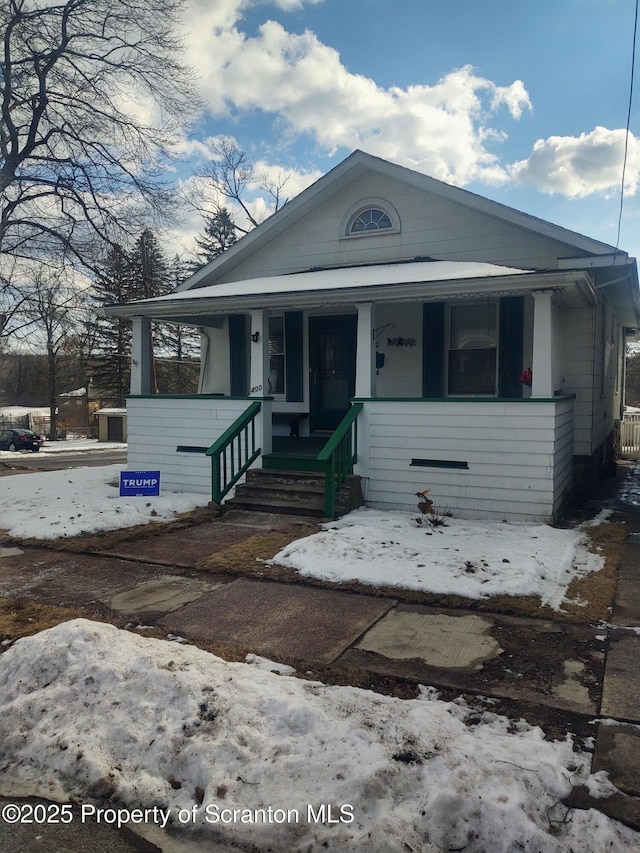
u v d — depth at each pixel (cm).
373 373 868
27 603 514
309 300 871
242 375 1244
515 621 470
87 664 360
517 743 296
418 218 1071
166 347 4312
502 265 984
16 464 2267
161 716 320
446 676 381
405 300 856
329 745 294
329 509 791
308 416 1161
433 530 720
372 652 416
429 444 820
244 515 827
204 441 973
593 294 859
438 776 270
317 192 1123
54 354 4053
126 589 550
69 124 1741
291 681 361
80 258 1792
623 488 1125
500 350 967
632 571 593
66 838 263
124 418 3844
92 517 796
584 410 977
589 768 287
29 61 1683
